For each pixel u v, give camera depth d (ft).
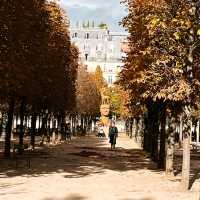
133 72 93.50
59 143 206.80
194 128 273.13
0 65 85.40
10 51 85.61
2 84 88.74
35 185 68.59
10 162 104.99
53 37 120.78
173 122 86.94
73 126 325.21
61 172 88.84
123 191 64.75
